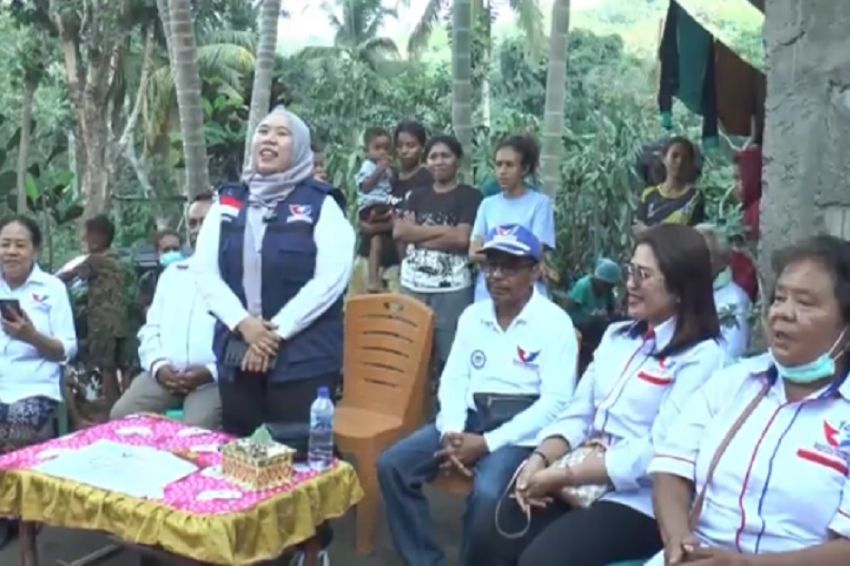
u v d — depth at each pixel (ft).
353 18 65.62
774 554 6.97
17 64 41.32
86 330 17.40
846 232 9.86
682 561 7.15
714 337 9.15
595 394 9.88
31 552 10.30
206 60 43.80
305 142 11.59
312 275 11.42
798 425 7.28
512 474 10.20
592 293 17.11
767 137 10.51
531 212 15.57
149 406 14.05
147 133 45.73
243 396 11.59
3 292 13.43
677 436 7.99
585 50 56.75
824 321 7.02
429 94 43.57
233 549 8.70
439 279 15.84
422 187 16.74
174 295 13.84
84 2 39.37
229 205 11.57
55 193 25.98
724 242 11.71
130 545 9.73
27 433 13.12
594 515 9.12
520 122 28.02
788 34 10.19
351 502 10.23
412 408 12.96
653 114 25.14
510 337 11.18
